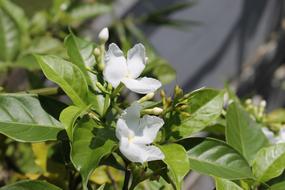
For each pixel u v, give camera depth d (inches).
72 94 23.8
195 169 24.0
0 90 29.6
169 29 80.1
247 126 27.5
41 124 23.7
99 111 24.0
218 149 24.6
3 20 34.9
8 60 34.5
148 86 23.1
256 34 100.3
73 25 43.2
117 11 69.9
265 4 101.7
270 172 25.7
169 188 27.8
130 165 23.6
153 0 75.0
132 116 22.1
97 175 30.7
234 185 24.2
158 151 21.9
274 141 29.0
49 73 23.8
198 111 25.5
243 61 98.0
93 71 24.7
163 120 23.5
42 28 39.5
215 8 88.6
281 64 102.7
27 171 34.3
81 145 22.1
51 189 22.1
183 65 85.0
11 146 35.1
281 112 34.4
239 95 93.8
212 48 90.2
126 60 23.4
